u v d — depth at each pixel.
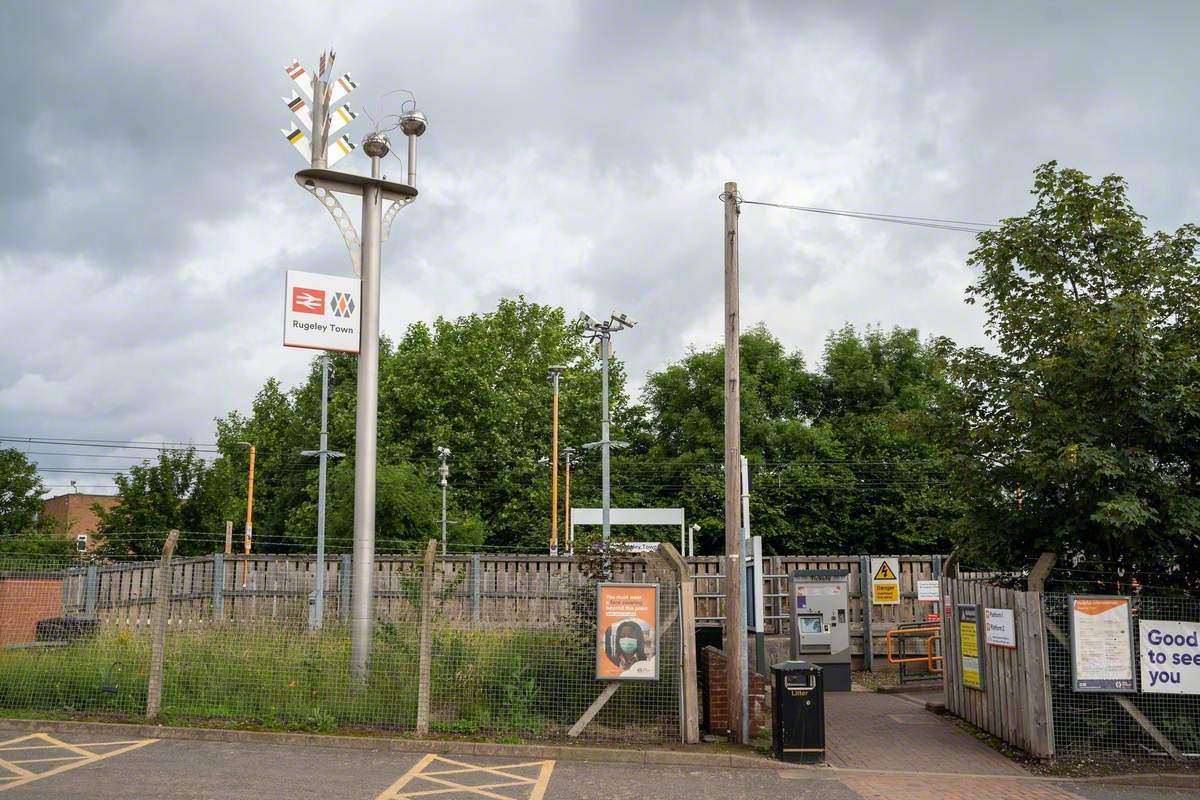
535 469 49.22
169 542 11.66
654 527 48.47
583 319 27.81
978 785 9.84
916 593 20.72
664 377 53.81
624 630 11.19
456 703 11.16
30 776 8.97
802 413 54.44
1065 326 12.13
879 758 11.02
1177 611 11.04
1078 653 10.89
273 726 11.05
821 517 48.12
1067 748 10.94
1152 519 11.09
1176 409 11.21
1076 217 12.43
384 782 9.20
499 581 19.80
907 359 53.62
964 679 13.02
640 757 10.49
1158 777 10.05
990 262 12.92
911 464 48.00
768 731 11.90
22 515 39.03
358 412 13.59
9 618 12.83
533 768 10.01
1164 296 12.06
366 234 14.28
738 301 12.34
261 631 11.72
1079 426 11.45
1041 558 11.74
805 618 16.70
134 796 8.38
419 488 39.09
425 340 52.31
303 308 13.65
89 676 11.60
